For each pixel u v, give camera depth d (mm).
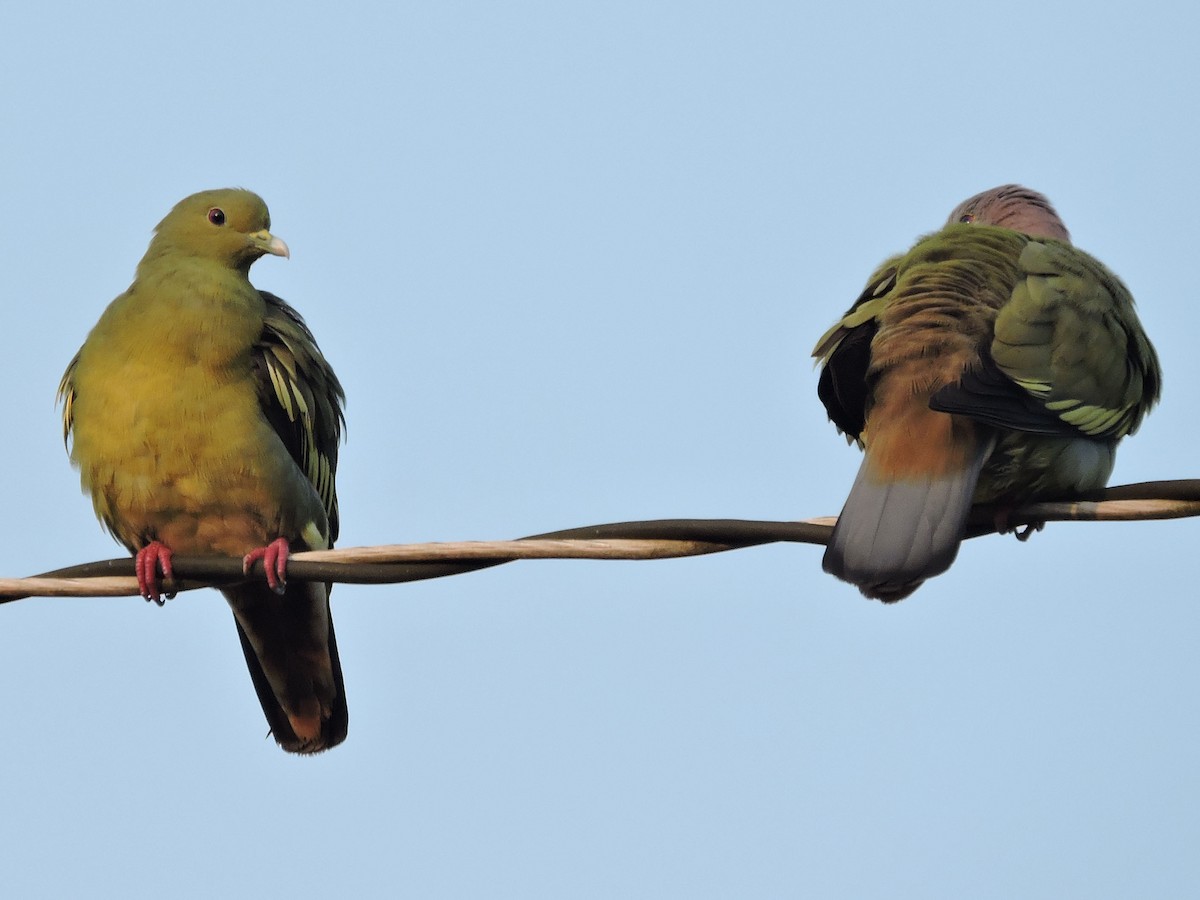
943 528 9484
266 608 12055
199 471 11641
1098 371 10273
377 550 9688
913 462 9688
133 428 11531
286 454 11906
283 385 11906
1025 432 9891
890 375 10102
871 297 10766
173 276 11781
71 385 12109
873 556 9391
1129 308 10844
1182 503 9883
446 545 9641
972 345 10039
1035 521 10445
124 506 11828
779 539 9555
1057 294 10266
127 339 11625
